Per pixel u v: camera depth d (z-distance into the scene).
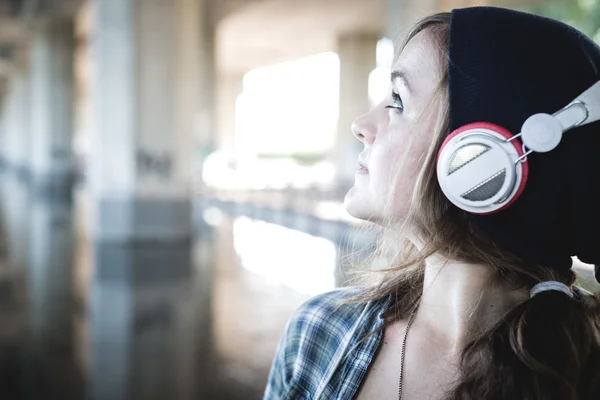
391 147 0.90
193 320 6.86
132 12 13.29
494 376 0.76
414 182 0.87
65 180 31.62
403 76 0.90
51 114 31.30
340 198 21.25
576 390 0.75
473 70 0.78
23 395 4.35
